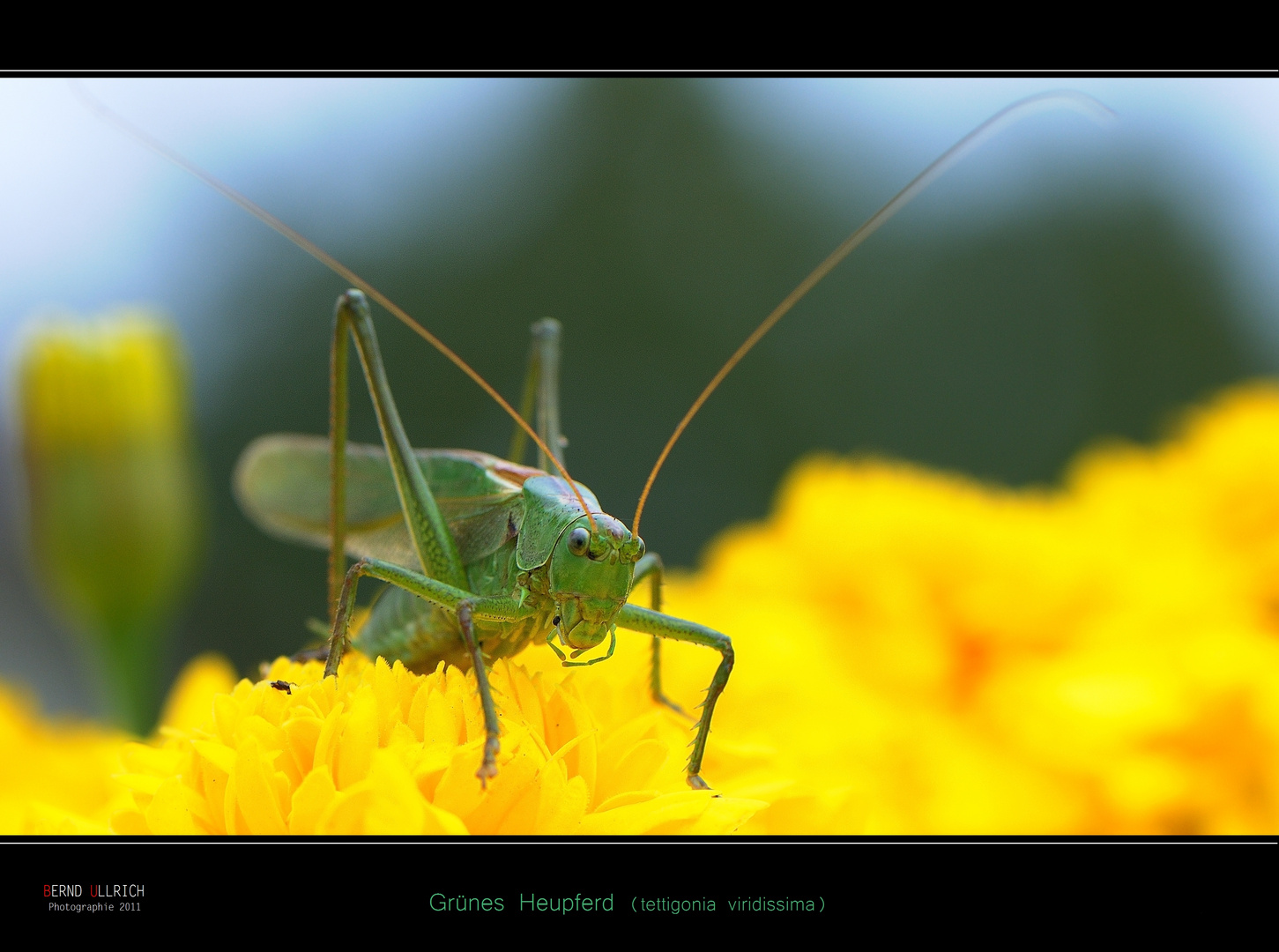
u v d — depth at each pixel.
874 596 0.23
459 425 0.86
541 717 0.20
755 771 0.20
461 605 0.21
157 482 0.25
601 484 0.84
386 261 0.86
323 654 0.22
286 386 0.82
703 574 0.26
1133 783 0.21
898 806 0.21
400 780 0.19
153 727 0.25
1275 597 0.23
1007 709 0.22
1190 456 0.25
